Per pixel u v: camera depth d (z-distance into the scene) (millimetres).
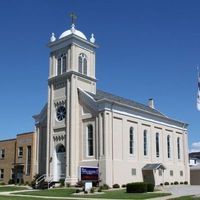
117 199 34312
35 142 61844
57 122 56344
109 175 50219
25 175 63000
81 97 55031
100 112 52125
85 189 43969
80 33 57906
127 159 54562
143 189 41031
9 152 67750
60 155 55500
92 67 58875
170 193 39531
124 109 55594
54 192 43531
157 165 57656
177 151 68750
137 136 57875
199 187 50438
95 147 51781
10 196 37625
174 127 68938
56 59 58844
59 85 57312
